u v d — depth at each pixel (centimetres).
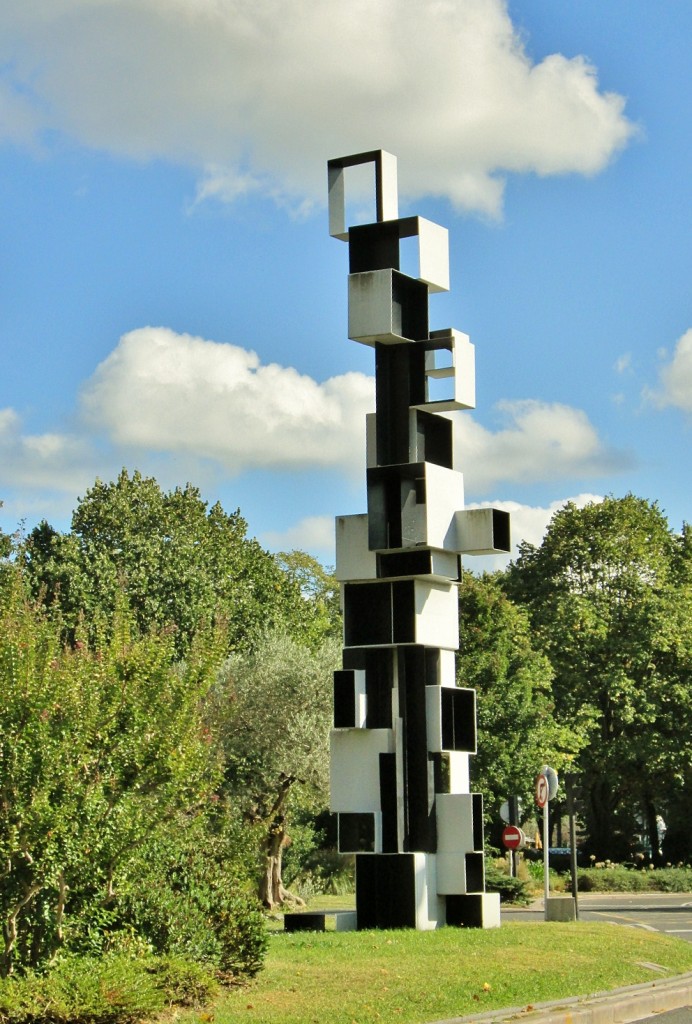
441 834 2236
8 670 1308
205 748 1489
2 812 1265
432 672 2295
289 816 3834
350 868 4216
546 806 2506
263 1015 1222
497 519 2262
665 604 5847
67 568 5184
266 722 3278
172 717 1440
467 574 5081
